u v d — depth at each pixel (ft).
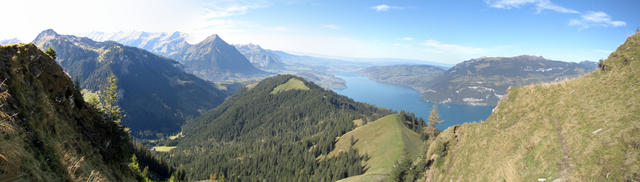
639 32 83.66
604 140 55.16
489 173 86.02
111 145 107.76
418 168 161.38
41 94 72.95
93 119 106.22
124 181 98.07
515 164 75.20
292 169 546.26
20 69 69.56
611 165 48.49
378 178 306.55
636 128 51.06
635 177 43.19
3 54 67.67
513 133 93.76
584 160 55.36
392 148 424.87
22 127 51.75
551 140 71.41
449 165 128.36
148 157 458.09
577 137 64.03
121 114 172.76
